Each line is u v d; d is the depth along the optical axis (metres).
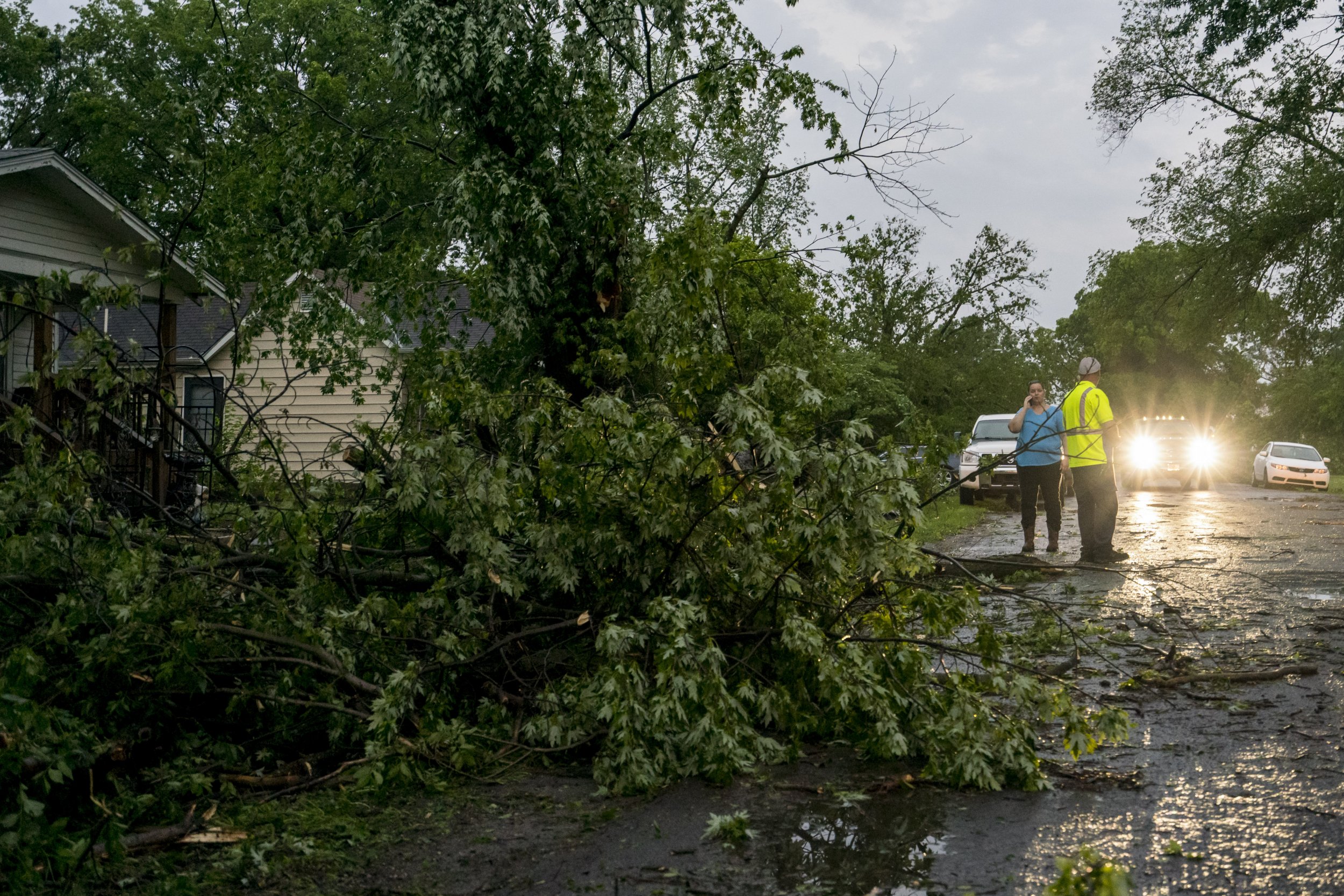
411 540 5.86
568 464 5.34
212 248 11.46
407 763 4.24
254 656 4.69
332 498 5.68
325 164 11.93
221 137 11.92
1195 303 32.78
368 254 11.70
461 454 5.30
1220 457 43.41
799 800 4.08
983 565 10.53
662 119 13.75
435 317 11.62
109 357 5.73
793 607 5.13
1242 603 8.31
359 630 4.78
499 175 10.69
